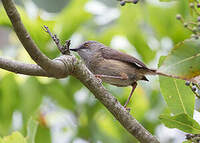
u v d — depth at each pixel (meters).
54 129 12.76
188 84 7.21
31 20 11.34
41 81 12.27
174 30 12.87
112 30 12.88
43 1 12.01
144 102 12.51
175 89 8.27
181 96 8.26
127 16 12.95
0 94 12.50
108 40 12.88
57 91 12.63
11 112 12.48
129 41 12.89
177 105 8.27
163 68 6.51
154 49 13.02
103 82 11.49
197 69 6.46
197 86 7.28
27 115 12.18
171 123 7.37
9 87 12.37
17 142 8.32
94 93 7.82
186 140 7.48
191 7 6.95
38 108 12.44
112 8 13.37
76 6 12.38
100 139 12.38
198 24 6.58
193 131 7.26
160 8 12.85
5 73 12.34
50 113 12.95
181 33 12.88
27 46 6.12
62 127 12.79
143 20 13.05
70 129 12.77
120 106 7.91
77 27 12.51
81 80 7.65
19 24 5.82
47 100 13.09
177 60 6.51
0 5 11.84
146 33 13.04
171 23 12.82
